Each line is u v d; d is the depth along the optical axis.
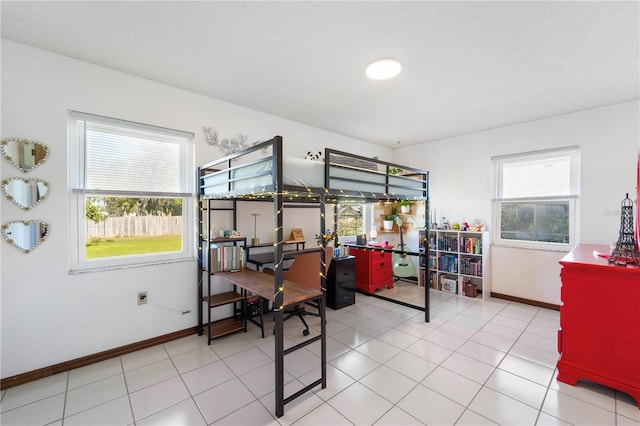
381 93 2.86
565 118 3.41
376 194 2.61
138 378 2.10
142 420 1.69
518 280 3.81
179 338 2.75
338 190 2.23
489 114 3.45
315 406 1.80
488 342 2.66
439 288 4.43
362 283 4.21
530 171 3.78
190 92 2.83
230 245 3.07
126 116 2.46
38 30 1.88
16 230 2.01
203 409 1.78
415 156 4.96
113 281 2.41
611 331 1.88
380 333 2.87
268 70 2.40
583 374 1.97
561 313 2.10
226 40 1.98
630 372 1.82
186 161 2.89
